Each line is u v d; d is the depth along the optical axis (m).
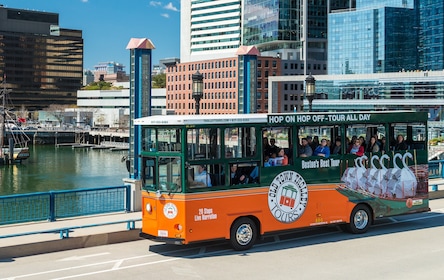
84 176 102.00
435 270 14.47
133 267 15.04
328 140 18.45
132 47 22.16
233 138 16.56
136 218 19.89
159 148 16.41
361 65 166.25
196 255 16.41
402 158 19.86
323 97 147.62
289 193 17.53
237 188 16.59
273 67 174.12
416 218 22.17
